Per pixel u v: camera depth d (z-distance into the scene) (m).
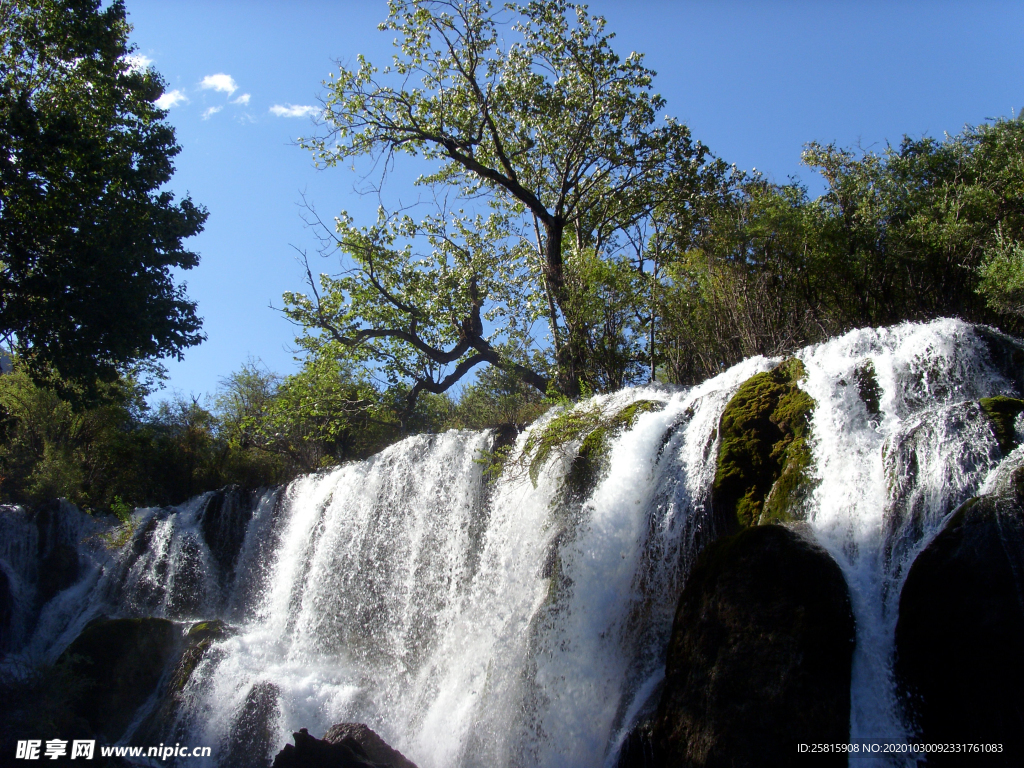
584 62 23.27
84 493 26.20
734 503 9.52
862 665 6.70
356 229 25.36
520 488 13.36
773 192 15.98
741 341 14.55
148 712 16.14
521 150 24.03
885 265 13.87
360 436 27.58
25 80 16.92
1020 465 6.48
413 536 16.22
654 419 11.73
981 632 6.03
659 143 23.17
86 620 20.62
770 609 7.14
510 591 12.49
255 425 26.64
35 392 28.22
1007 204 14.20
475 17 22.88
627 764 7.94
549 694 10.33
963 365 9.23
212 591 20.67
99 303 15.65
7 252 15.79
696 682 7.34
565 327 18.97
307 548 19.08
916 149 17.06
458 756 11.37
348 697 14.32
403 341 26.03
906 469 7.79
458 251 25.97
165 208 17.55
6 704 14.41
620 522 10.98
